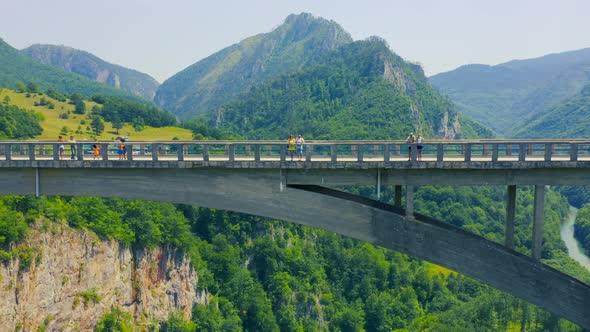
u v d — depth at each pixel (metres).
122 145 30.92
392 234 28.28
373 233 28.48
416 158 28.31
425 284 126.88
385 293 123.81
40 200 77.19
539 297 27.64
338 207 28.61
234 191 29.78
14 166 30.84
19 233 70.81
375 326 116.19
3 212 70.75
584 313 27.31
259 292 117.56
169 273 101.69
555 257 115.81
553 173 28.19
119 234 88.81
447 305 117.81
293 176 29.39
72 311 78.06
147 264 95.25
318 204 28.88
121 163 30.09
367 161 28.39
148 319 94.38
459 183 28.69
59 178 31.36
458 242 27.58
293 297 119.62
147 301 95.00
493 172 28.44
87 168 31.00
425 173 28.73
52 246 75.44
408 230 28.05
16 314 68.69
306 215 29.12
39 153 37.69
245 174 29.59
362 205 28.39
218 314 110.75
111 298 86.12
